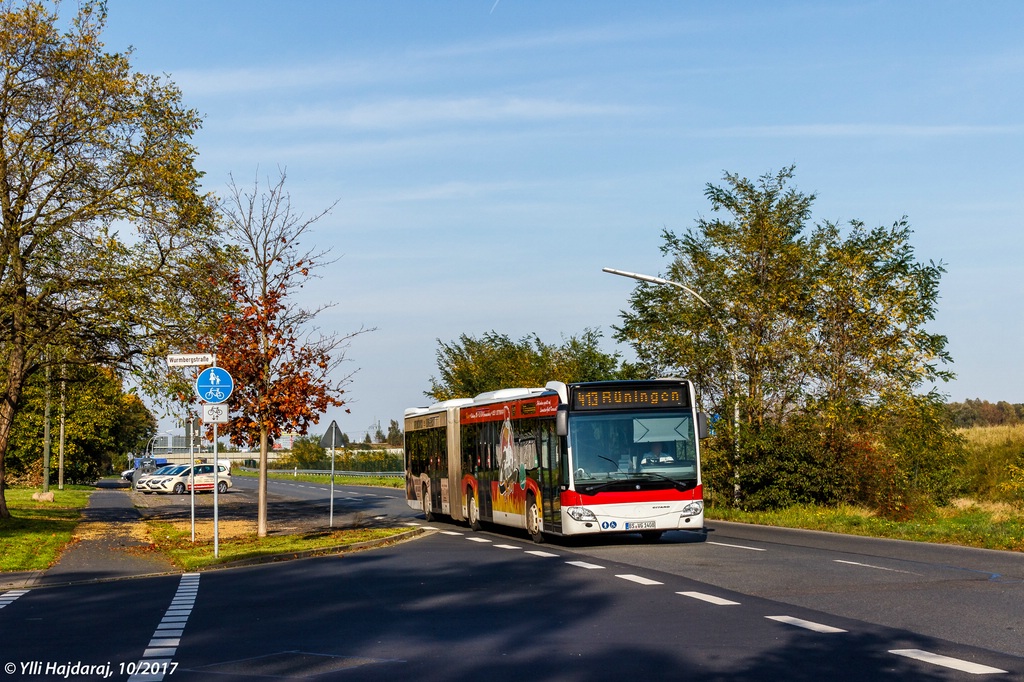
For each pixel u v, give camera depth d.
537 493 22.02
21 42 27.52
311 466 104.00
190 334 28.67
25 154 27.47
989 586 13.48
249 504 43.38
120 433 91.56
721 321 33.28
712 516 30.98
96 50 28.67
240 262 25.98
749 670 8.18
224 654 9.40
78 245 28.27
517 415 23.59
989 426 50.16
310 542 22.48
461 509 28.39
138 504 43.91
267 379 23.80
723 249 34.69
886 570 15.51
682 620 10.86
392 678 8.10
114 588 15.61
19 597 14.67
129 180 28.42
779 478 30.97
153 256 29.08
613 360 48.19
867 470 31.14
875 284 32.19
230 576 17.06
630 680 7.87
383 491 59.16
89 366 29.81
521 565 17.33
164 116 29.31
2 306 27.19
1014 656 8.68
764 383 32.75
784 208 33.88
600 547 20.84
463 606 12.41
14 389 29.50
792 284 33.59
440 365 58.94
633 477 20.12
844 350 32.28
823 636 9.73
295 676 8.27
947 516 31.84
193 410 28.98
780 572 15.39
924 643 9.32
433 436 31.56
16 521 29.28
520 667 8.45
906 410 31.44
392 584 15.00
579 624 10.74
